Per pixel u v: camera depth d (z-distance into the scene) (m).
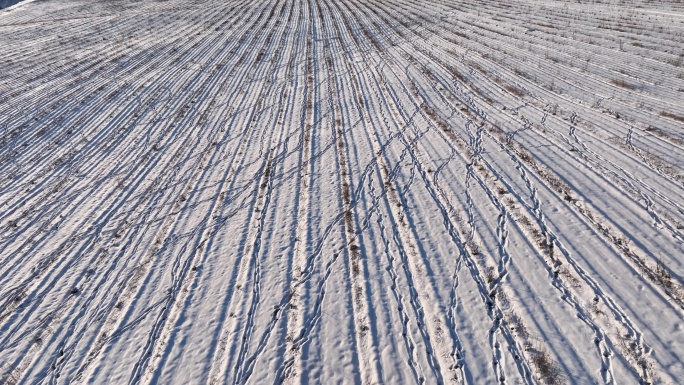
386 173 15.04
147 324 9.94
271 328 9.56
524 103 18.84
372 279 10.58
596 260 10.12
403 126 18.34
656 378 7.55
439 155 15.65
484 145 15.83
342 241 11.98
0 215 14.50
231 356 9.02
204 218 13.73
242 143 18.73
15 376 8.94
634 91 18.58
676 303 8.77
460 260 10.79
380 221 12.63
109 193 15.51
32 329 10.05
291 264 11.38
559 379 7.79
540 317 8.98
